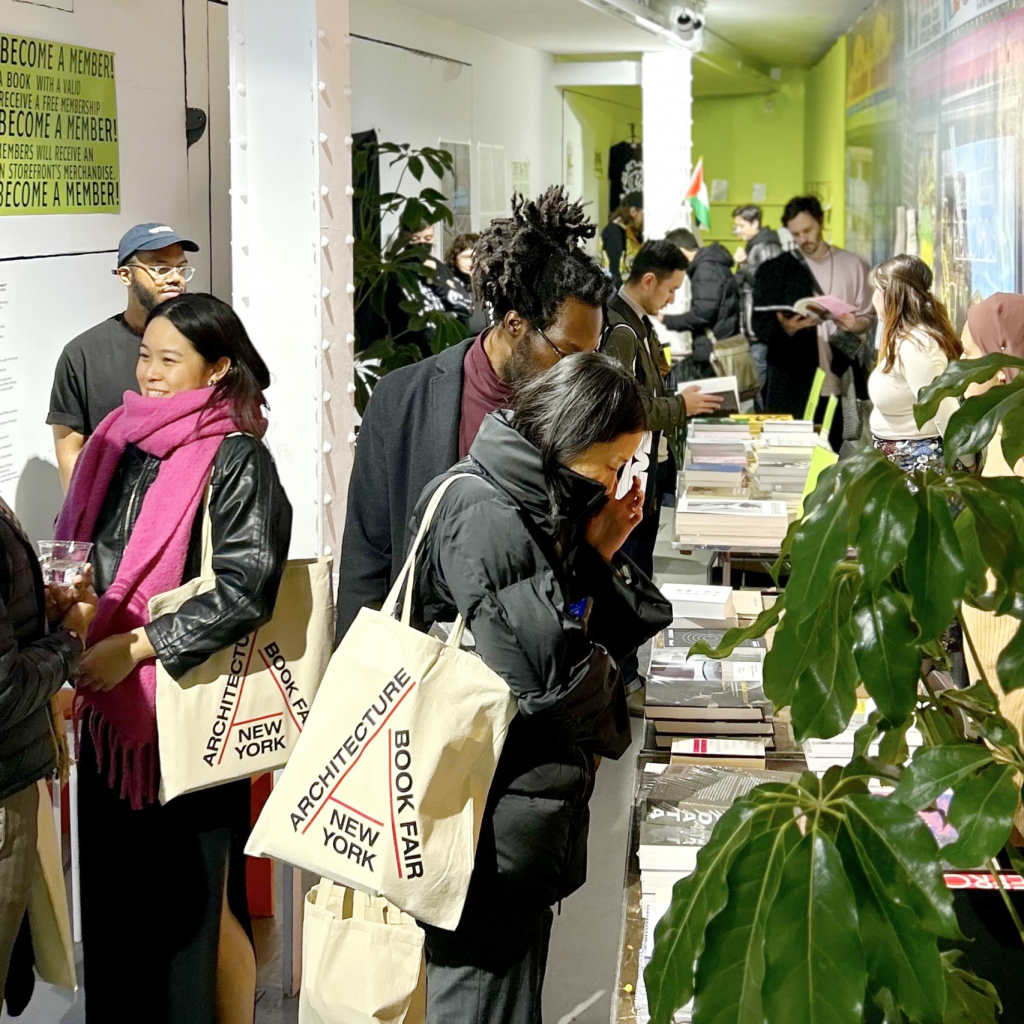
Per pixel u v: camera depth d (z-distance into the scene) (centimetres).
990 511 126
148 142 458
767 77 1709
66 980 245
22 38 370
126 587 240
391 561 264
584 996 311
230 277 530
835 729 134
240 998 267
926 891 116
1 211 365
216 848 252
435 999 211
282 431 356
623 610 222
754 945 119
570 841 208
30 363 388
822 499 129
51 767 226
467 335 529
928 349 454
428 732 191
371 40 671
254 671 246
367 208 567
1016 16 514
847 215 1270
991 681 249
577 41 934
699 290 843
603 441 197
